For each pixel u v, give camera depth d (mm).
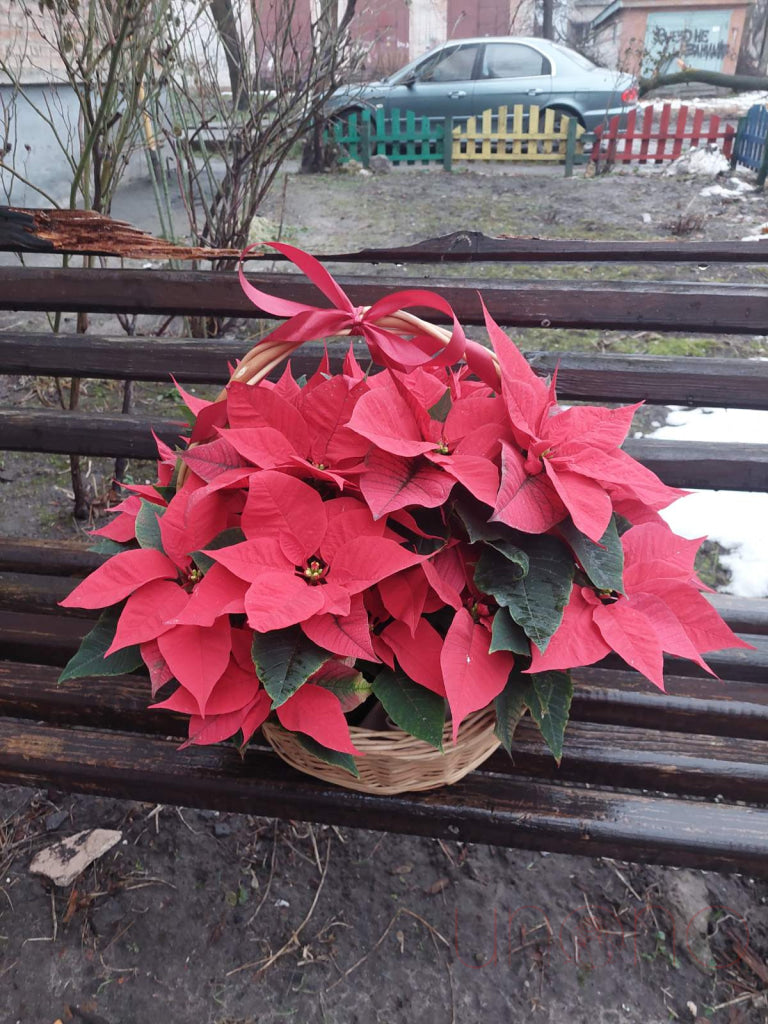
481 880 1319
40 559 1468
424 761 866
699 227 5055
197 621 708
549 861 1350
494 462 799
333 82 2943
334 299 820
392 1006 1146
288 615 686
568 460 760
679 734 1081
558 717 766
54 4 2070
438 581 755
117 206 5051
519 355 827
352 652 707
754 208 5672
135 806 1440
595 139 7207
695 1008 1140
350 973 1186
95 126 2021
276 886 1310
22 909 1271
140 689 1122
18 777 1069
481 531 752
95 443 1667
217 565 753
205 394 3035
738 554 2172
